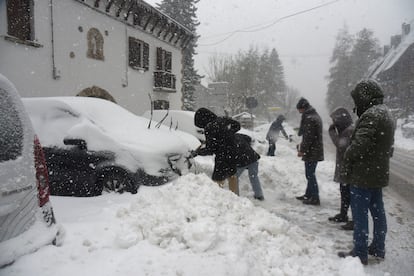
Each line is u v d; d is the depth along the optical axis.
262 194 6.15
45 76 10.16
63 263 2.61
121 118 6.17
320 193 6.81
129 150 5.09
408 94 38.25
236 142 5.65
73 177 5.07
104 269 2.59
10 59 8.98
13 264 2.44
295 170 8.37
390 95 41.31
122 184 4.99
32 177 2.70
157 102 18.42
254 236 3.41
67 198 4.64
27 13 9.62
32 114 5.57
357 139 3.54
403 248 4.11
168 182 5.36
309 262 3.29
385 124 3.54
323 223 4.99
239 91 35.75
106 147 5.06
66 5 10.95
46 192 2.87
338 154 5.06
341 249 3.93
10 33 9.01
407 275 3.39
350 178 3.65
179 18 32.59
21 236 2.54
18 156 2.61
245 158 5.63
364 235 3.59
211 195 3.99
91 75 12.38
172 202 3.80
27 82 9.52
